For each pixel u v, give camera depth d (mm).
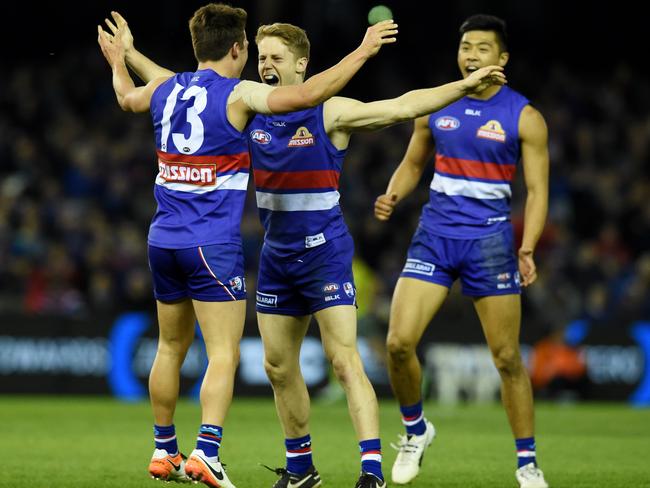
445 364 51281
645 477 24078
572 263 62625
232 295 19906
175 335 20938
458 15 88812
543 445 30859
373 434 20094
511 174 23766
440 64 86750
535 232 23109
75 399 50031
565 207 70438
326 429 35875
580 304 60250
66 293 57406
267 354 21547
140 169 70250
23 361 51188
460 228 23531
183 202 19953
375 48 18688
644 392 51156
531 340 51688
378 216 24922
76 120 74562
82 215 64562
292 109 18953
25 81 78125
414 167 24891
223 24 20328
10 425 36188
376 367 52844
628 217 70062
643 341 51375
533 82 83500
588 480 23547
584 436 33656
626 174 74062
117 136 73500
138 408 44375
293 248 20922
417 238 24031
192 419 39156
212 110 19609
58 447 29719
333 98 20688
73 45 89438
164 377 20891
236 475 24234
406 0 88000
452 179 23719
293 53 20984
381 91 83938
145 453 28391
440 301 23797
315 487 21859
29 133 74250
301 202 20844
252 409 44469
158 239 20078
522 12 91125
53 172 70500
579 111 79938
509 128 23438
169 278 20406
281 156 20766
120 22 22219
